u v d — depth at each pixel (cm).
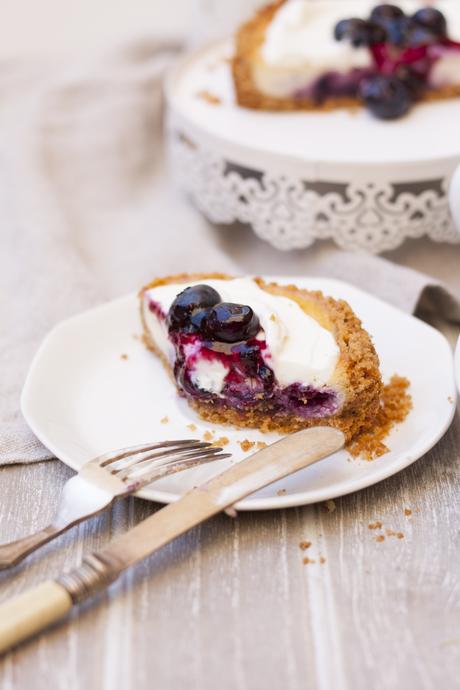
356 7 76
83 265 67
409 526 53
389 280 65
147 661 48
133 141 78
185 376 57
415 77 72
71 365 60
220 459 54
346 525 53
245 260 70
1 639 47
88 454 55
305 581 51
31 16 99
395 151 67
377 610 50
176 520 50
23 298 66
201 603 50
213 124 71
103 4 100
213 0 85
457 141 68
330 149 67
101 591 50
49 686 48
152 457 54
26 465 56
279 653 49
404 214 67
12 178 74
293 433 55
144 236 71
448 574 51
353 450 55
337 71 72
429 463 56
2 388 60
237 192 69
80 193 75
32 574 51
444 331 64
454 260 68
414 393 58
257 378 56
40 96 80
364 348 57
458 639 49
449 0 75
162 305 59
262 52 72
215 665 48
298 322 58
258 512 53
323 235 68
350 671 48
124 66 83
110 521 53
